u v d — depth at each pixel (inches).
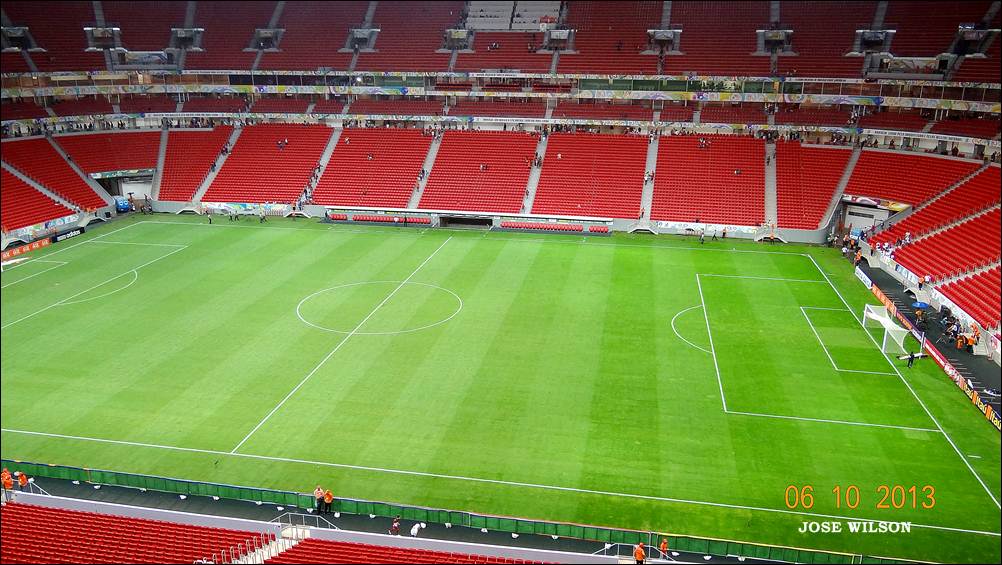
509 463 1368.1
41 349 1849.2
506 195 3164.4
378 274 2428.6
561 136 3452.3
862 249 2593.5
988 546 1128.8
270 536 1152.2
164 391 1637.6
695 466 1348.4
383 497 1277.1
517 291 2261.3
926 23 3206.2
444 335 1929.1
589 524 1201.4
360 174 3393.2
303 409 1561.3
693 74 3314.5
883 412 1528.1
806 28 3435.0
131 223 3132.4
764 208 2935.5
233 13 4020.7
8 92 3235.7
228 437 1460.4
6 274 2442.2
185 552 1070.4
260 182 3410.4
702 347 1850.4
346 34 3882.9
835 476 1311.5
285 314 2074.3
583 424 1493.6
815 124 3157.0
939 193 2610.7
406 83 3644.2
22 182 3043.8
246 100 3850.9
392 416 1531.7
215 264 2546.8
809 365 1747.0
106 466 1369.3
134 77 3651.6
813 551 1085.8
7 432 1473.9
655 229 2942.9
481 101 3671.3
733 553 1115.9
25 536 1105.4
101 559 1037.2
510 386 1651.1
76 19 3754.9
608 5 3806.6
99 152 3427.7
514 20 3811.5
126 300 2192.4
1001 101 2728.8
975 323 1836.9
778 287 2303.2
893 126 2994.6
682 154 3253.0
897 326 1796.3
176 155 3572.8
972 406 1550.2
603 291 2261.3
